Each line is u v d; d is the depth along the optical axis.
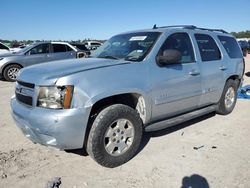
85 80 3.50
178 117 4.86
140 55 4.29
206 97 5.36
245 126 5.58
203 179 3.57
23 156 4.19
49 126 3.36
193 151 4.39
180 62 4.71
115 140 3.80
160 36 4.55
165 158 4.15
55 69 3.72
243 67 6.57
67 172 3.75
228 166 3.90
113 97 3.91
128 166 3.91
